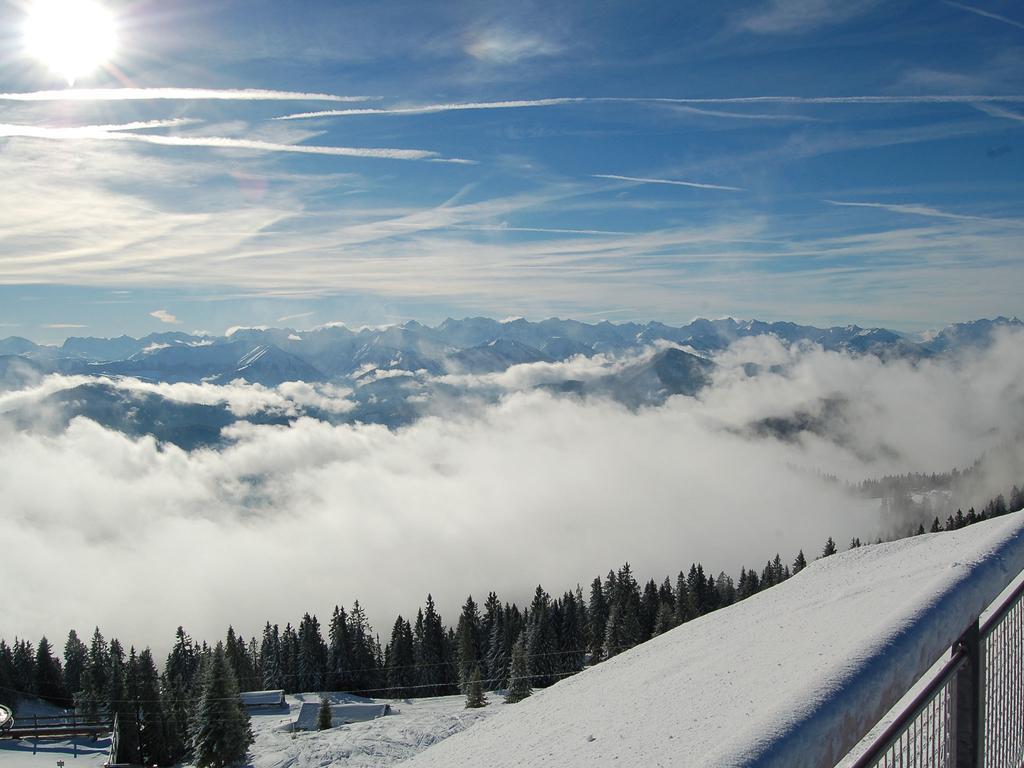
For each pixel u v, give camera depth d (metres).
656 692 4.78
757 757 1.10
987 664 2.22
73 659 72.56
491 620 70.44
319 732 38.41
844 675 1.38
